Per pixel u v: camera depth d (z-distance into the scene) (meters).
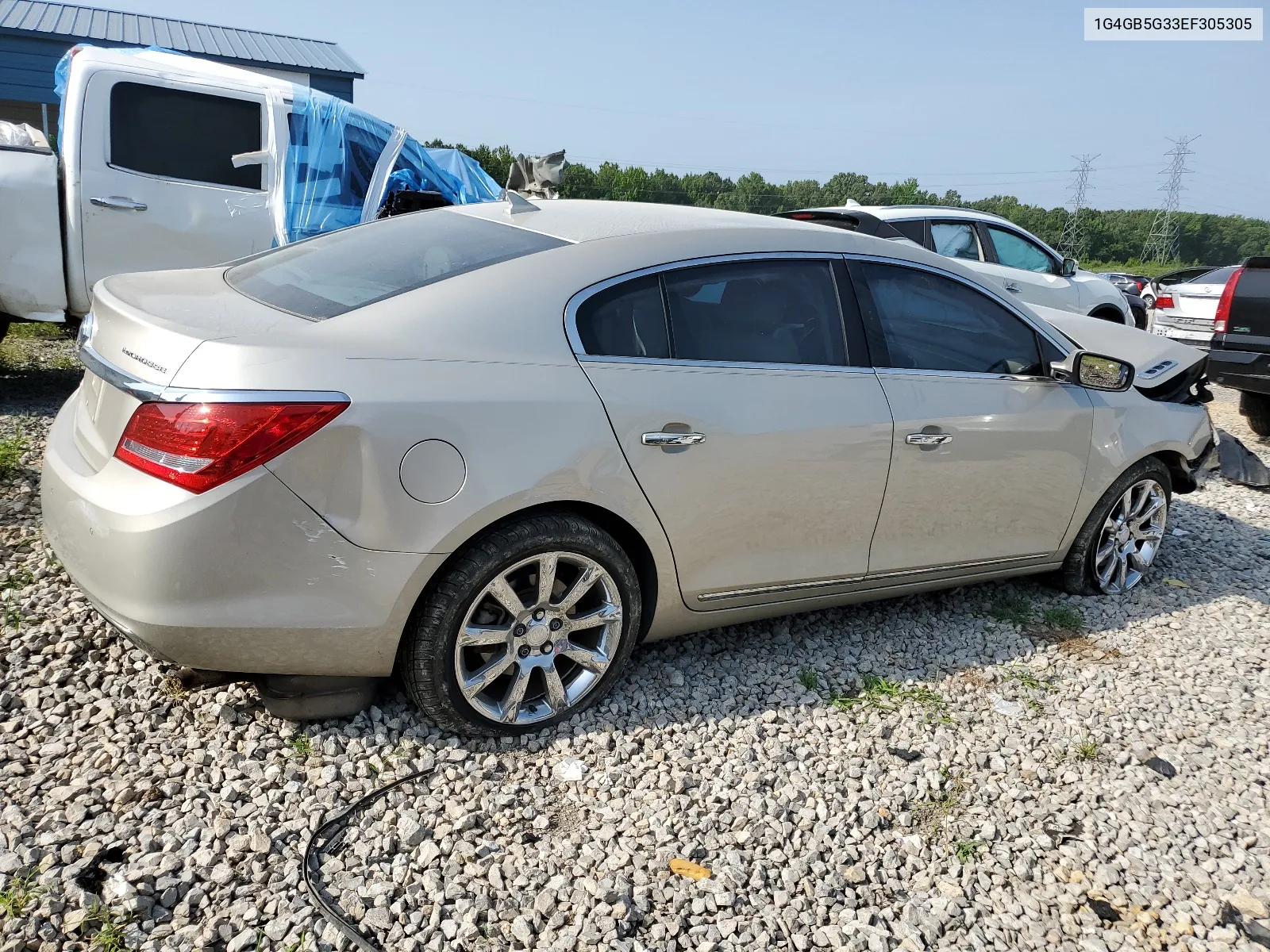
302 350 2.45
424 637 2.64
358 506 2.45
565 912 2.29
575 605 2.93
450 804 2.60
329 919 2.17
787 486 3.20
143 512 2.33
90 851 2.25
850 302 3.46
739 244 3.27
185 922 2.12
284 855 2.34
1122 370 4.19
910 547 3.65
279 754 2.69
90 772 2.52
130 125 5.85
